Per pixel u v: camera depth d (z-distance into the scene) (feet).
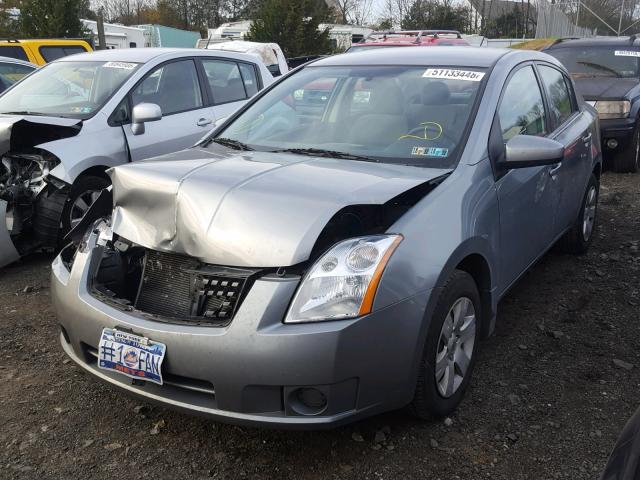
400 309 8.95
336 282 8.68
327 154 11.75
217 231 9.08
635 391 11.34
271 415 8.66
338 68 14.07
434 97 12.44
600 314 14.44
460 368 10.60
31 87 20.97
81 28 76.69
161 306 9.61
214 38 87.40
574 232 17.28
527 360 12.42
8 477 9.20
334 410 8.67
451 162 11.12
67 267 10.87
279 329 8.50
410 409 9.88
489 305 11.41
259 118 13.58
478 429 10.23
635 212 22.53
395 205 10.14
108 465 9.48
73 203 17.93
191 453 9.73
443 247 9.63
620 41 32.22
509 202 11.82
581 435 10.09
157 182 9.77
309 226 8.80
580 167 16.22
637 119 27.81
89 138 18.42
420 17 134.72
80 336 9.91
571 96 17.34
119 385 9.56
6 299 15.46
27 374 11.96
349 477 9.18
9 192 17.26
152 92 20.74
